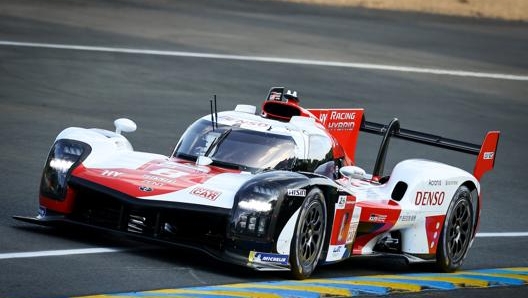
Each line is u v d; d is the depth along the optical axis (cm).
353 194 3359
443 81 9706
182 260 3225
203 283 2933
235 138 3497
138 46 9050
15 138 5400
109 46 8838
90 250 3169
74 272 2862
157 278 2919
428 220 3719
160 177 3219
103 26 9881
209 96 7462
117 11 11012
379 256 3588
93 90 7119
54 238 3272
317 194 3158
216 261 3288
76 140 3381
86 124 6047
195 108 6975
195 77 8094
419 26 13325
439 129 7506
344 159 3775
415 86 9219
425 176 3712
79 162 3294
